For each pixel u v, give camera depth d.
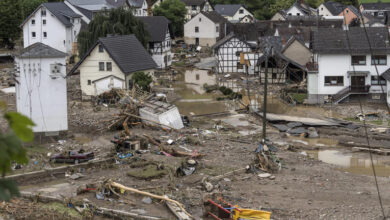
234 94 67.81
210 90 73.00
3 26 96.75
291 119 54.28
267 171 37.56
